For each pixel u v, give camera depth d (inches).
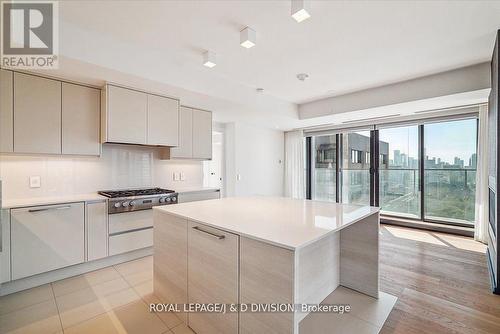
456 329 68.6
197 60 110.7
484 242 143.2
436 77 124.3
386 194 192.4
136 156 138.1
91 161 121.5
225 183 201.9
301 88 146.5
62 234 96.1
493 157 97.7
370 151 195.9
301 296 72.2
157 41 93.7
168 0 70.1
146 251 124.2
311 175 236.1
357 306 79.0
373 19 78.5
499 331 67.7
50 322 71.6
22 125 93.0
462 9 73.3
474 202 158.2
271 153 230.8
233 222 63.9
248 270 54.3
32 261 89.4
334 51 100.3
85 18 79.0
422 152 175.0
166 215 78.7
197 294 67.2
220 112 163.2
